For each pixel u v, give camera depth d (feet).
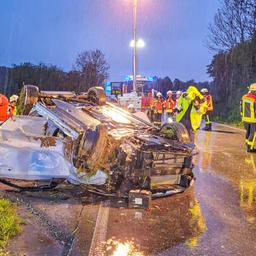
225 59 102.32
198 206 18.74
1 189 19.89
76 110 22.72
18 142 19.24
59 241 13.66
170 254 13.09
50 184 20.07
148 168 18.51
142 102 69.82
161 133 23.16
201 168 27.94
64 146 19.03
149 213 17.38
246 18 90.79
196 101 35.14
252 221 16.80
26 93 23.57
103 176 18.93
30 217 15.94
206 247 13.82
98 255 12.78
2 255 12.14
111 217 16.61
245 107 35.73
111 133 20.35
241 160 31.53
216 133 55.26
